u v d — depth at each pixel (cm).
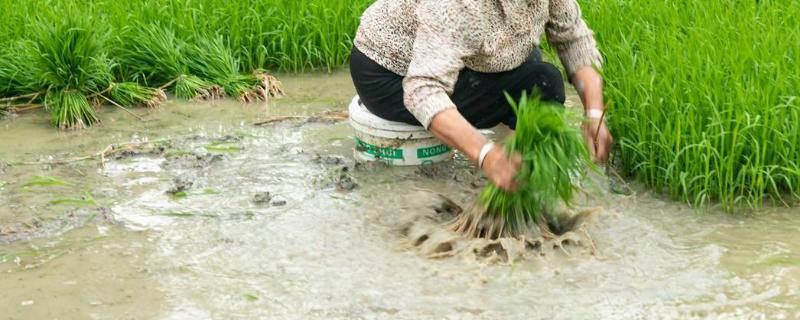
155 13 736
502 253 416
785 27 582
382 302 376
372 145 531
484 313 366
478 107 499
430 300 377
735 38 572
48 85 652
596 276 395
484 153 402
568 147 401
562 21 482
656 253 416
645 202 478
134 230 451
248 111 648
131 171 533
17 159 555
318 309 372
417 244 427
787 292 381
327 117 626
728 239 432
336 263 410
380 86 505
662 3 671
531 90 492
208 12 754
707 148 464
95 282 400
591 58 491
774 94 488
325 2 757
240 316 368
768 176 463
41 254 427
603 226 443
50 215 470
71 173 531
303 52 749
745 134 477
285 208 473
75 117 616
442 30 426
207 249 427
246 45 744
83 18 656
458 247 416
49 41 636
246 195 491
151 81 704
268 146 572
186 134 598
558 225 442
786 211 464
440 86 421
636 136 507
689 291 383
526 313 366
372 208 470
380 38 496
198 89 677
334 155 554
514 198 414
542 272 399
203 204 481
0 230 451
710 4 652
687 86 502
